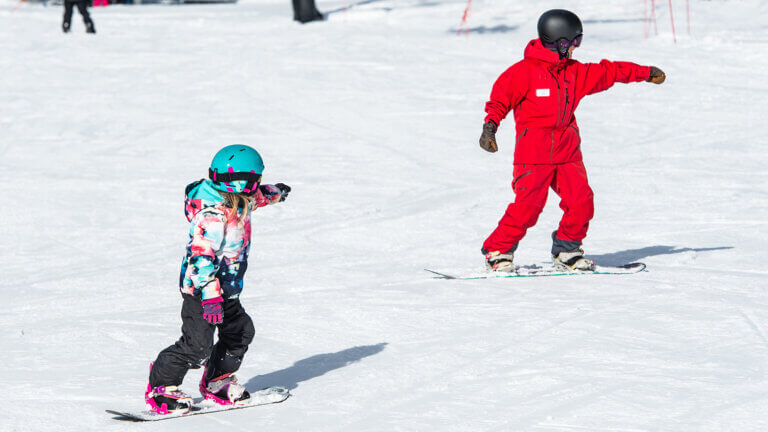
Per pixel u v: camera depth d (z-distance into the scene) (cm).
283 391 1099
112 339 1374
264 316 1468
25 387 1145
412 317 1427
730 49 4788
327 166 3053
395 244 2116
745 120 3469
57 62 5141
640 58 4619
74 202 2672
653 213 2306
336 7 7419
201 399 1111
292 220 2402
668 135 3303
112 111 3991
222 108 3975
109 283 1838
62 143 3497
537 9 6241
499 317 1403
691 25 5478
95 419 1033
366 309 1482
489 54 4931
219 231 987
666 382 1078
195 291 1004
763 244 1945
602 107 3741
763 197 2425
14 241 2286
